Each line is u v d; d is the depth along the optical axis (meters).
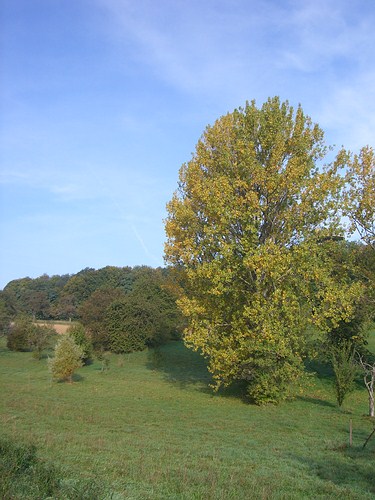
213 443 13.41
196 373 33.94
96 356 42.94
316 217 21.81
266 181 22.03
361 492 8.90
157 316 49.09
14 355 47.34
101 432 14.24
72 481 7.25
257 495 7.83
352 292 21.67
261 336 20.69
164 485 8.03
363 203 23.50
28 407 19.14
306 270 21.47
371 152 23.75
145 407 20.64
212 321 22.78
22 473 7.24
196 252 22.34
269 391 21.80
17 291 93.38
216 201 21.52
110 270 85.75
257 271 20.25
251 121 23.31
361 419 18.81
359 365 23.06
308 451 12.74
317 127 23.61
